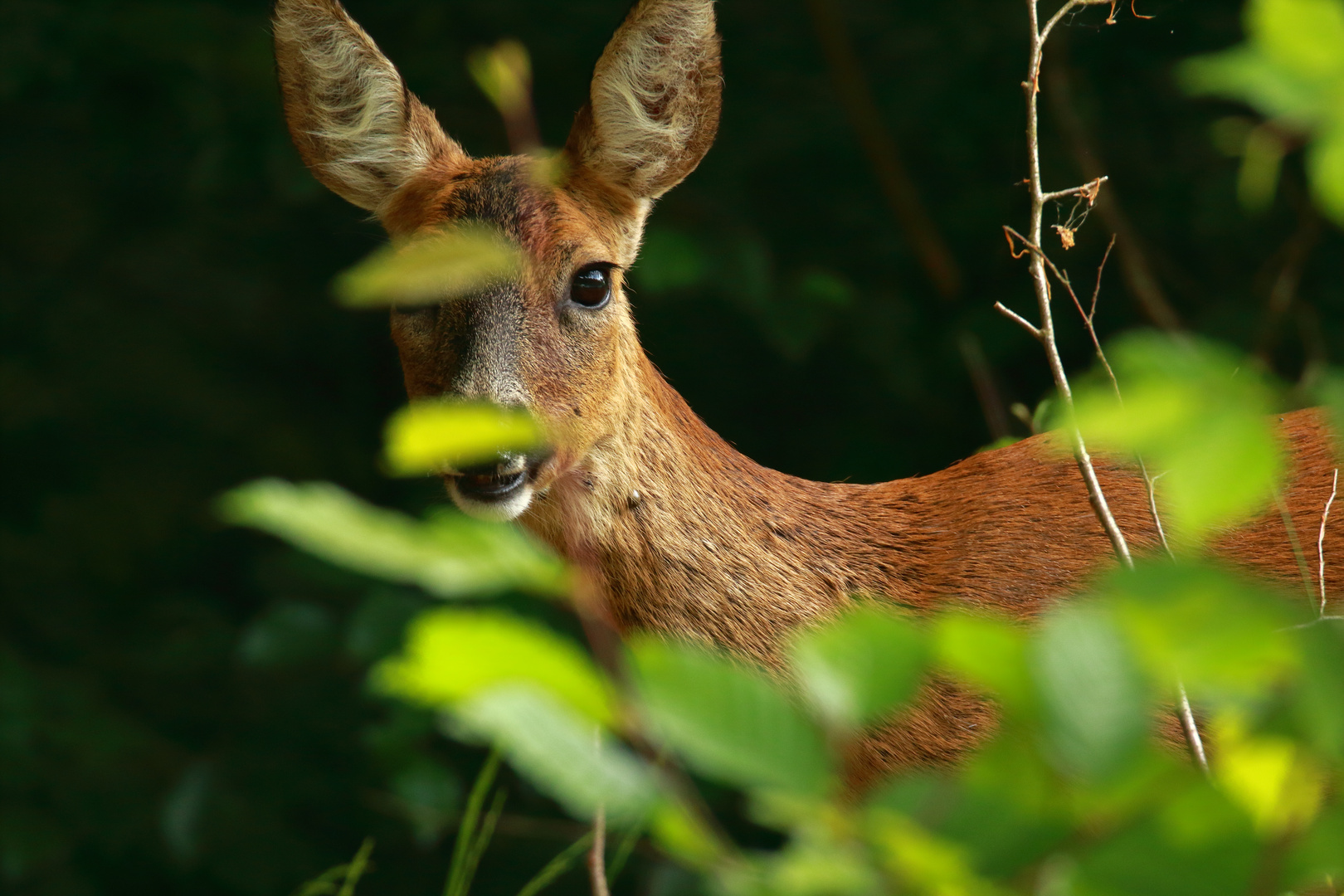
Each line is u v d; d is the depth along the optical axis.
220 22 12.23
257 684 11.50
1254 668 1.72
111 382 14.02
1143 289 9.36
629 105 7.71
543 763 1.87
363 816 11.25
